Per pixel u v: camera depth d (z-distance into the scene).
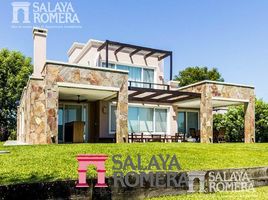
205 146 11.59
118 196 5.30
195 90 19.33
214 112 27.75
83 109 19.06
